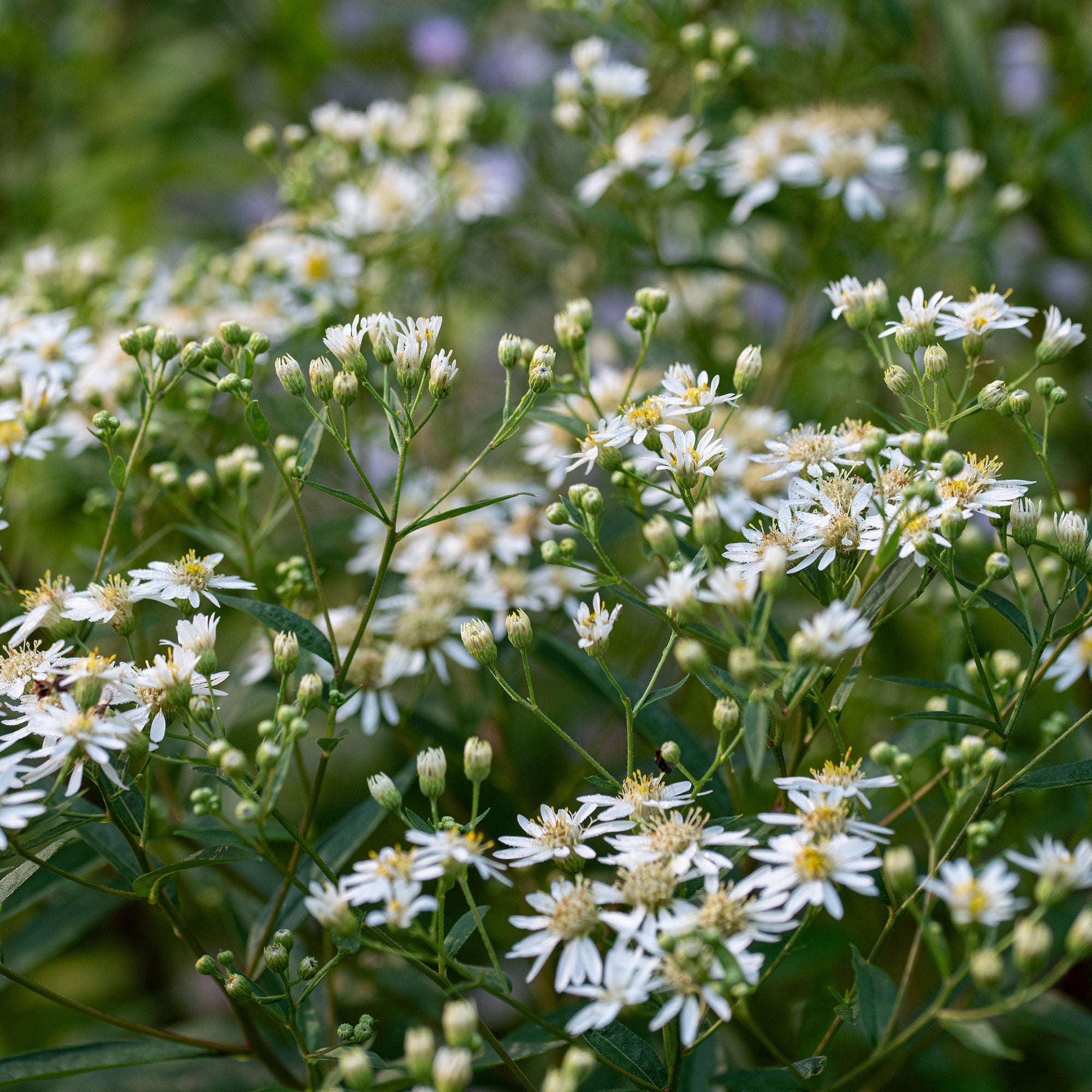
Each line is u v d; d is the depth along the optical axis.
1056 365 0.82
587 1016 0.63
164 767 0.72
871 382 0.79
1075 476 0.81
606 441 0.68
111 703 0.66
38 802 0.66
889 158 0.78
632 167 0.78
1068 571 0.66
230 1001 0.67
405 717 0.73
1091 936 0.62
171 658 0.67
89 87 1.05
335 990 0.71
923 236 0.79
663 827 0.65
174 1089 0.72
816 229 0.79
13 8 0.97
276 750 0.65
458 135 0.80
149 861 0.66
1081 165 0.82
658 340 0.80
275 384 0.78
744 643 0.67
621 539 0.76
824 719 0.67
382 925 0.69
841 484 0.67
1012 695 0.70
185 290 0.78
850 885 0.63
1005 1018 0.71
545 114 0.92
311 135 1.01
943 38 0.81
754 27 0.86
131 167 1.00
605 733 0.75
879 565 0.65
